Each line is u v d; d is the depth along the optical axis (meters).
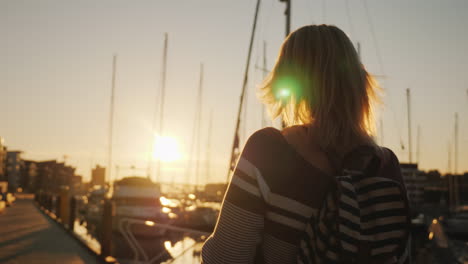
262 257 1.26
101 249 9.30
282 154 1.23
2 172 107.31
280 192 1.21
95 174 96.88
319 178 1.21
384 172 1.29
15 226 16.56
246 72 17.61
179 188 32.88
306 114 1.37
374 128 1.44
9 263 8.50
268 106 1.49
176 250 17.19
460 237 25.44
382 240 1.16
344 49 1.37
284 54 1.43
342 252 1.11
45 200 29.02
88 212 31.50
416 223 22.50
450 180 54.62
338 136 1.28
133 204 22.47
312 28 1.41
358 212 1.13
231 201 1.21
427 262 11.28
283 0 13.24
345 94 1.32
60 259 9.16
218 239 1.21
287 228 1.20
